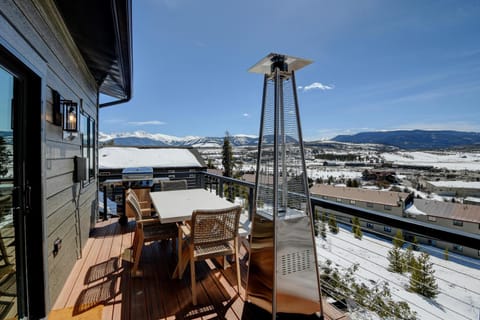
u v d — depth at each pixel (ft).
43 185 6.00
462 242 3.88
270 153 5.94
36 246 5.90
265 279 5.70
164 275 8.21
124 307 6.54
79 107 9.98
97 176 14.82
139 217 8.58
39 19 5.86
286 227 5.54
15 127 5.35
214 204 9.31
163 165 27.66
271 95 5.93
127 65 10.75
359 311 7.20
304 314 5.67
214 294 7.14
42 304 5.98
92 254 9.94
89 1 6.21
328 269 9.78
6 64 4.87
